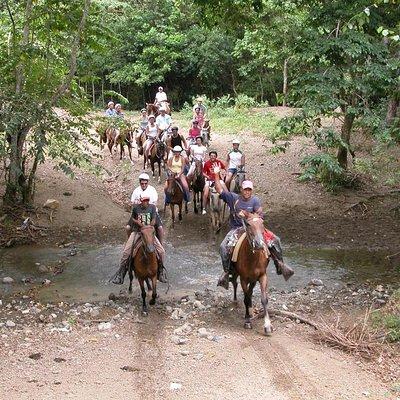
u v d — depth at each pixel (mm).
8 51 16875
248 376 8555
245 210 10953
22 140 17266
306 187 21078
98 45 17438
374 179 21203
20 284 13320
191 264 14664
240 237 10664
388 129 18219
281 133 19781
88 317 11227
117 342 9844
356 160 21594
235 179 18469
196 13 21156
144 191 12031
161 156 21875
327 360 9289
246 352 9438
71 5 16703
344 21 18484
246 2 19703
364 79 18562
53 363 8875
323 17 18875
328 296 12578
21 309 11734
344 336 10188
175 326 10711
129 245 11578
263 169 23094
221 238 16953
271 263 14906
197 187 18922
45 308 11766
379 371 9062
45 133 16031
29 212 17703
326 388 8281
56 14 16688
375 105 23344
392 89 18766
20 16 18484
